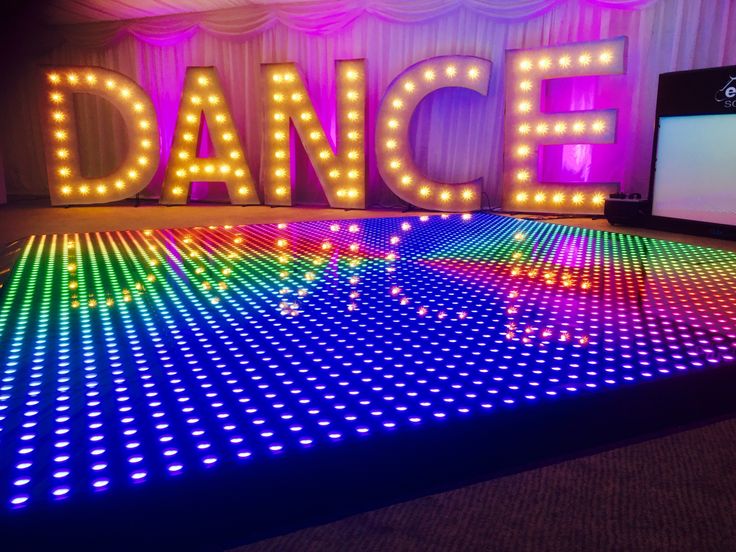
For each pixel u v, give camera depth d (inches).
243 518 42.7
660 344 77.6
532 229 180.2
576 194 205.5
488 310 93.0
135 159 248.4
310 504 44.4
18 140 312.5
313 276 115.9
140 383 65.1
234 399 61.1
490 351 75.0
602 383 65.5
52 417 56.9
